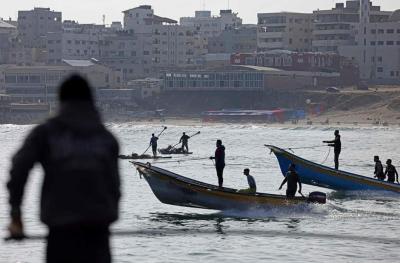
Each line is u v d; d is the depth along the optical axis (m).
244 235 71.62
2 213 86.69
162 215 85.88
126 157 187.25
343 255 62.28
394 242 68.69
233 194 83.94
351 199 102.38
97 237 17.27
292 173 86.06
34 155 16.98
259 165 182.25
